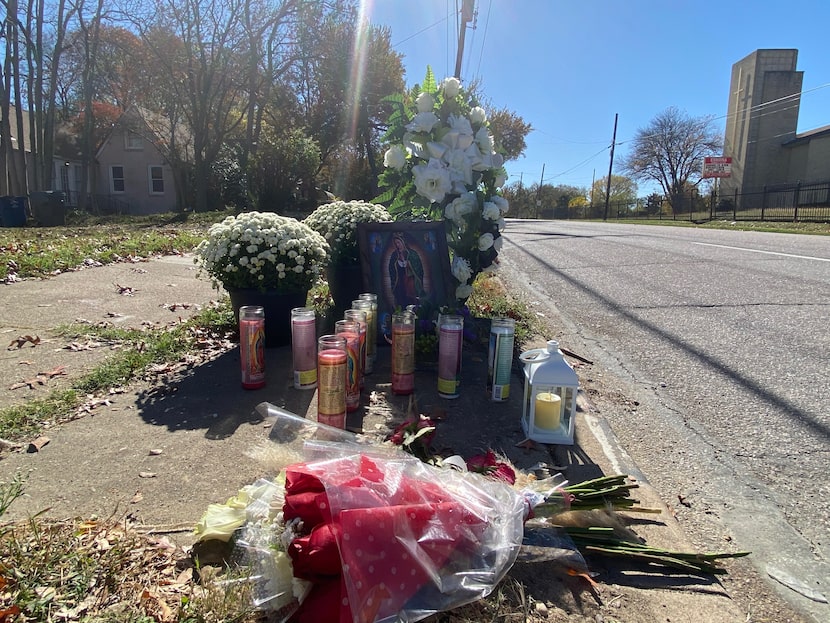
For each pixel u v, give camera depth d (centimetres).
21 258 680
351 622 142
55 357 377
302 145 1959
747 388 356
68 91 3023
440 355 325
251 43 2339
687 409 326
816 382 363
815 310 542
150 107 2988
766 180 3969
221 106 2469
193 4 2214
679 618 164
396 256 422
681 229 1883
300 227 417
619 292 663
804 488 242
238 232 398
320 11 2388
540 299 635
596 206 5266
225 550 180
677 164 5147
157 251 863
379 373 372
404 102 430
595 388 358
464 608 159
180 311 516
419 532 157
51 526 185
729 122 4269
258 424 279
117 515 199
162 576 168
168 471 231
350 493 160
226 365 370
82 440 259
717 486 243
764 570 189
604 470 249
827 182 2595
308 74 2675
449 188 403
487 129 435
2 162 1966
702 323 512
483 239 411
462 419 298
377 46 2789
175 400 311
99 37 2273
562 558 179
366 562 147
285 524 163
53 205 1725
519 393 337
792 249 1025
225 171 2825
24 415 280
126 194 3077
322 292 582
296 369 326
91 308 513
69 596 155
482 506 175
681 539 201
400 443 219
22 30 1967
